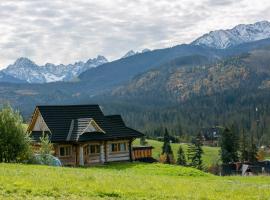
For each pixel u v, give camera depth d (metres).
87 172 38.22
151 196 26.09
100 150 75.25
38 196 23.39
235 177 52.75
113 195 25.66
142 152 92.56
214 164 153.00
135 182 31.36
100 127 75.88
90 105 80.75
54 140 71.69
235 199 26.97
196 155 155.25
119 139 77.75
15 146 52.44
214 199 26.53
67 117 76.81
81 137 72.31
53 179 29.19
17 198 22.36
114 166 67.31
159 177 39.22
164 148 163.38
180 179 39.44
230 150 145.62
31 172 33.44
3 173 31.05
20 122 53.72
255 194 29.33
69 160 73.50
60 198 23.44
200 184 33.84
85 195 24.88
